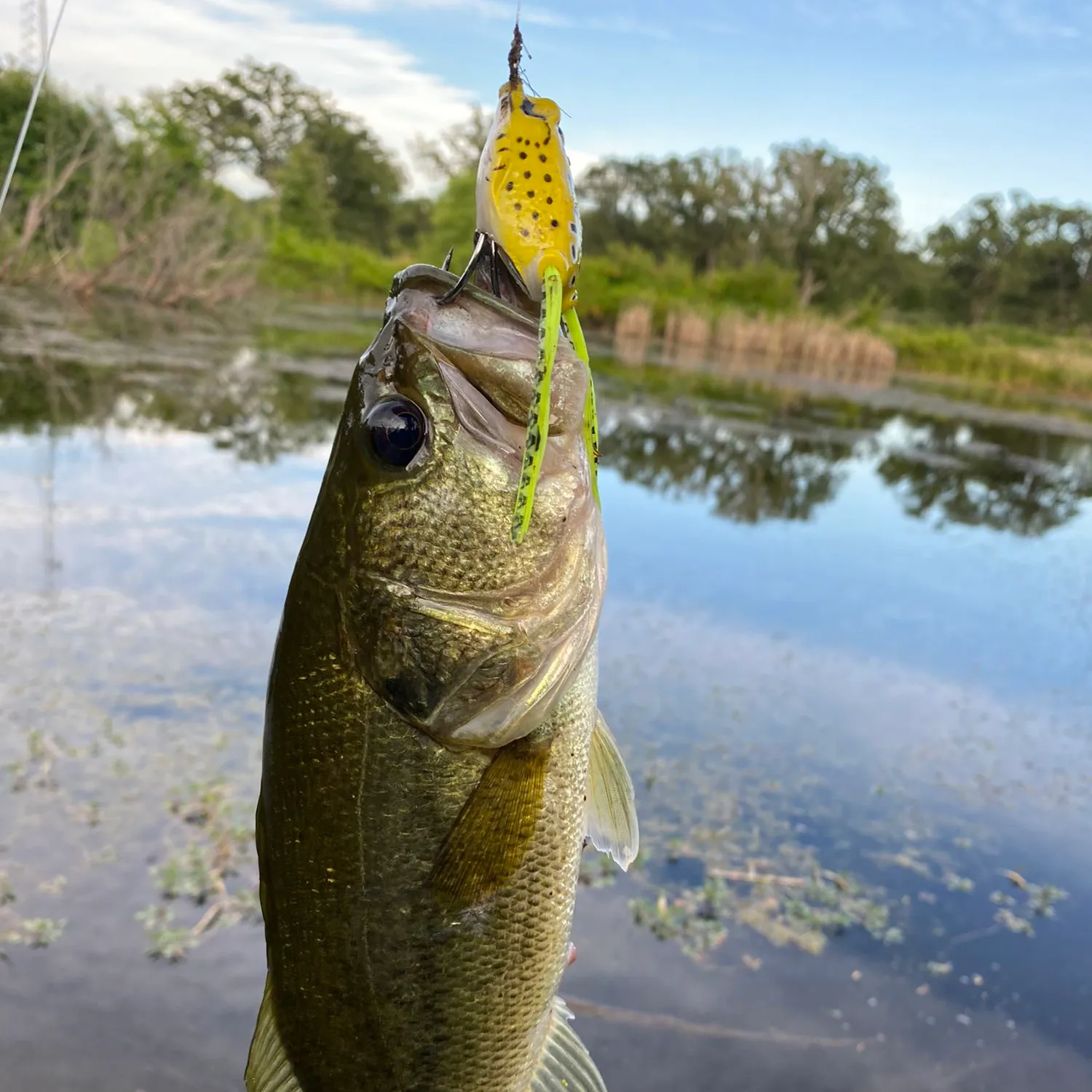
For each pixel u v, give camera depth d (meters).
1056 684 1.06
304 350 3.48
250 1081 0.27
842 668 1.05
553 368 0.23
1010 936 0.64
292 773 0.25
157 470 1.54
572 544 0.25
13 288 3.63
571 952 0.28
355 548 0.25
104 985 0.51
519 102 0.23
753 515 1.77
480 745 0.25
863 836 0.74
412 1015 0.26
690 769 0.80
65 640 0.88
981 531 1.85
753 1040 0.54
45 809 0.63
